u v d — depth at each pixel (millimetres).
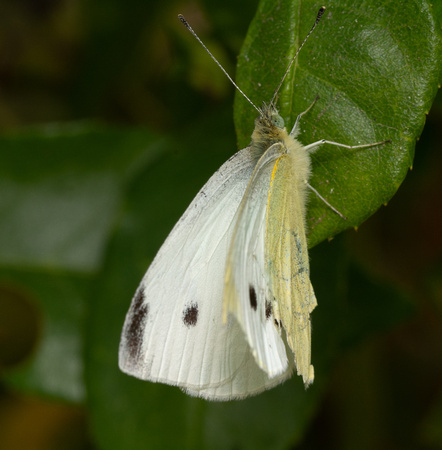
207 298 195
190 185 211
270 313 194
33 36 237
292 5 188
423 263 226
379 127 186
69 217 223
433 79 184
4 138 220
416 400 223
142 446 207
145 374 194
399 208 224
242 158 196
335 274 202
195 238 195
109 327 210
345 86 187
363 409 223
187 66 222
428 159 220
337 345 205
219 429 207
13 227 222
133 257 211
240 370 195
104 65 229
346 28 187
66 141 221
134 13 226
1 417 231
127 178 223
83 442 231
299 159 189
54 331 220
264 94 189
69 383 219
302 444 224
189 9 223
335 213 189
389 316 210
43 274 221
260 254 194
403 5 185
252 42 190
